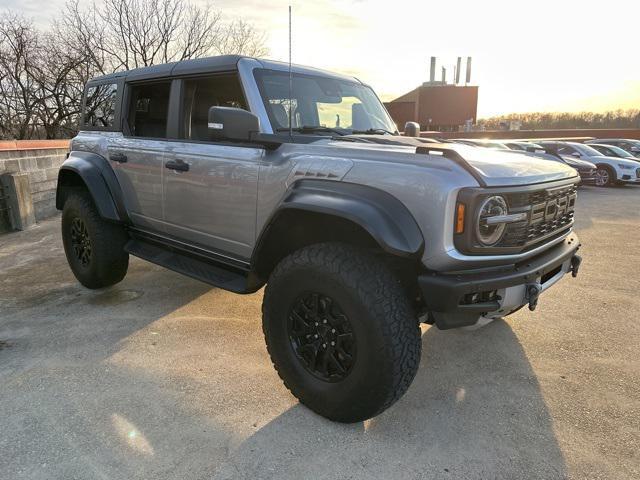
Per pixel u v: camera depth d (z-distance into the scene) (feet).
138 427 8.06
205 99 11.60
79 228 14.65
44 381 9.47
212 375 9.77
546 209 8.36
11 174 23.29
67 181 15.16
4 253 19.47
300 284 8.07
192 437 7.82
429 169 7.36
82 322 12.36
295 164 8.78
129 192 13.16
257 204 9.51
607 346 11.27
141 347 10.96
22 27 50.42
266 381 9.57
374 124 12.13
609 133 112.98
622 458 7.41
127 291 14.74
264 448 7.58
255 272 9.39
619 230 25.25
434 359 10.64
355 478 6.97
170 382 9.48
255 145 9.52
